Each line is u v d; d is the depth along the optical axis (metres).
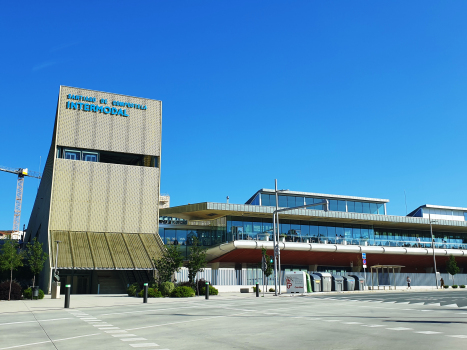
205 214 55.56
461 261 68.00
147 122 53.31
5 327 14.38
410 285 59.38
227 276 49.50
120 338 11.48
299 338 11.12
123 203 49.97
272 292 47.09
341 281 47.34
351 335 11.53
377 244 60.84
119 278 46.97
